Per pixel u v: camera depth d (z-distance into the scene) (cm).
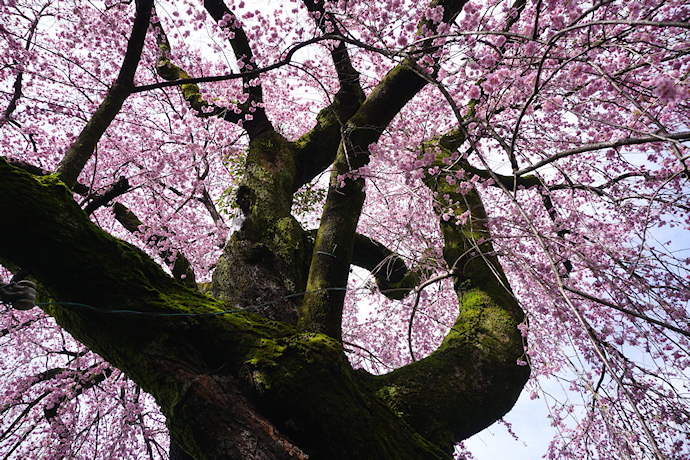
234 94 528
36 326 707
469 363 425
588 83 281
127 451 669
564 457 442
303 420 301
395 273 644
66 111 630
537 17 204
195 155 663
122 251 328
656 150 395
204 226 736
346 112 575
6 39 543
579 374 242
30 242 296
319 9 474
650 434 156
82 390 630
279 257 442
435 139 478
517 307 475
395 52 275
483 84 287
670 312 346
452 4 453
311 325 367
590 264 362
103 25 511
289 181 517
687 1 309
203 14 470
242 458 281
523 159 399
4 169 302
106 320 317
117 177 667
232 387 303
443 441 375
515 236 360
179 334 314
